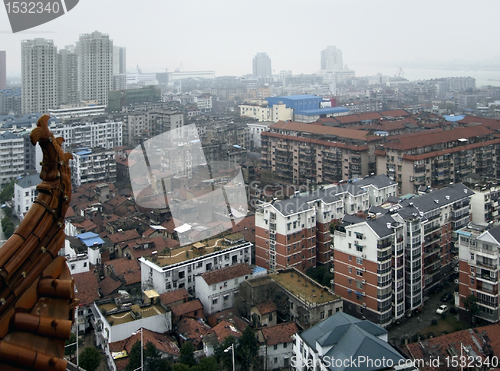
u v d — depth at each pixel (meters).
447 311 87.38
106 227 115.00
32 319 11.35
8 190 159.38
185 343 68.31
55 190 12.41
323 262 104.25
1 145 173.50
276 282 84.25
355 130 176.25
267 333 72.00
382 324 81.75
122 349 69.94
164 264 82.44
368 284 82.94
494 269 78.06
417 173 144.00
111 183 153.00
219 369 64.06
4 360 10.95
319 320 76.56
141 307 77.56
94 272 94.00
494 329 72.06
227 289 83.38
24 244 11.67
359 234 83.31
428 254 94.00
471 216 112.12
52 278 12.12
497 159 167.12
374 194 117.50
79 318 79.94
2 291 11.11
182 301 79.88
